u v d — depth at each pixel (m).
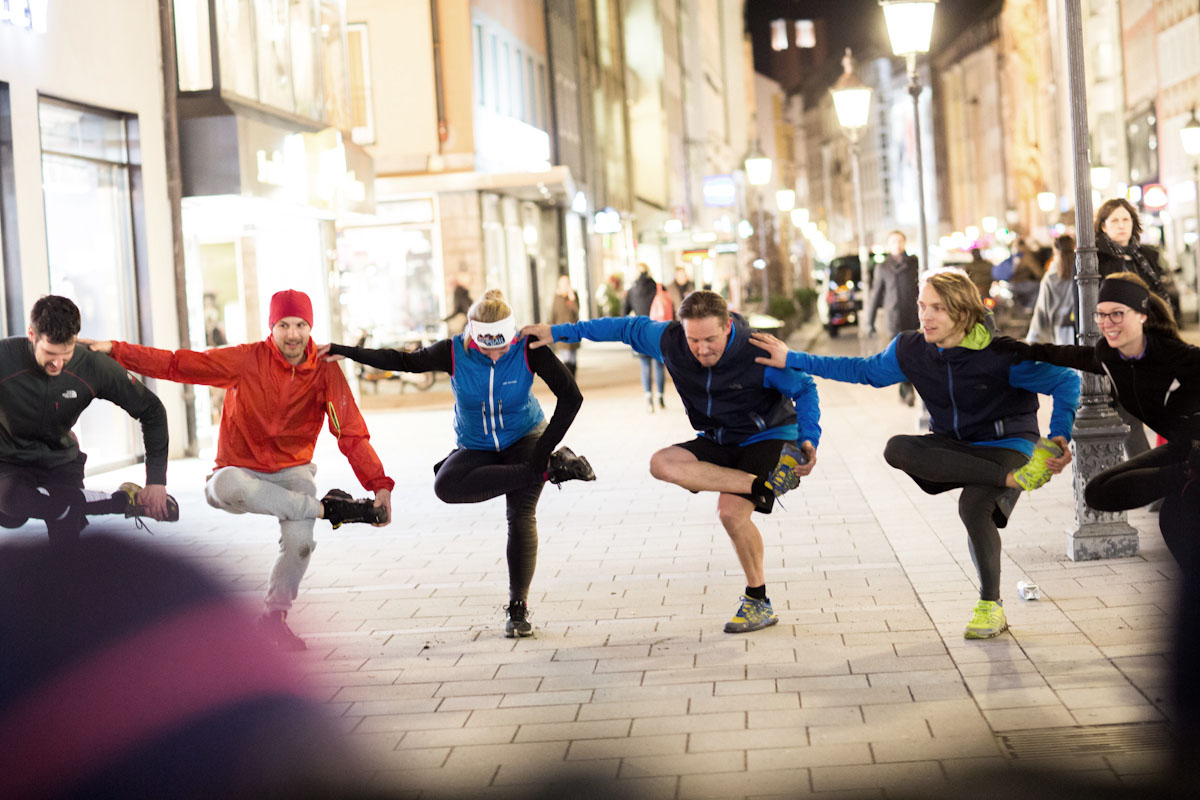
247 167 16.05
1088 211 7.75
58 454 6.15
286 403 6.29
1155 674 5.14
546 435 6.45
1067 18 7.75
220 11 16.27
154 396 6.25
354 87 28.77
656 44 61.12
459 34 28.56
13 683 3.12
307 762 4.55
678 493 11.16
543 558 8.65
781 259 83.56
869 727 4.95
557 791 4.43
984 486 6.16
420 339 25.02
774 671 5.79
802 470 6.29
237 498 6.05
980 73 135.88
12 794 3.22
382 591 7.84
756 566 6.55
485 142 30.22
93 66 14.06
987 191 135.62
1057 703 5.09
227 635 3.49
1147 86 59.22
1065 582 7.14
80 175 14.19
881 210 171.88
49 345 5.90
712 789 4.39
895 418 16.61
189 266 16.17
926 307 6.00
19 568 3.04
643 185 61.69
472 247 28.55
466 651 6.39
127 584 3.14
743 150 112.06
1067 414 6.02
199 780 3.64
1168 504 5.30
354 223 28.11
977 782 4.31
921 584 7.34
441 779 4.58
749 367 6.31
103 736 3.28
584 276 44.59
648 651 6.24
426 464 13.84
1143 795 4.11
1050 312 11.57
